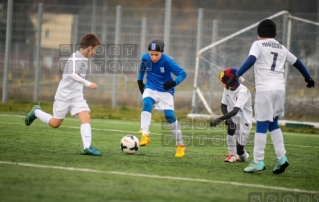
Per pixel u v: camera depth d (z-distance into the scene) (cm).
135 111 5734
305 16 6022
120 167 2233
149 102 2697
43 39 5956
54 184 1841
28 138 3092
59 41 5969
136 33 5984
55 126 2623
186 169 2292
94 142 3139
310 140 3916
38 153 2520
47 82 5978
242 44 5281
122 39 5994
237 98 2469
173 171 2219
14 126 3700
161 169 2248
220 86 5356
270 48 2273
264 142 2278
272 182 2108
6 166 2130
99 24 6028
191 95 5994
